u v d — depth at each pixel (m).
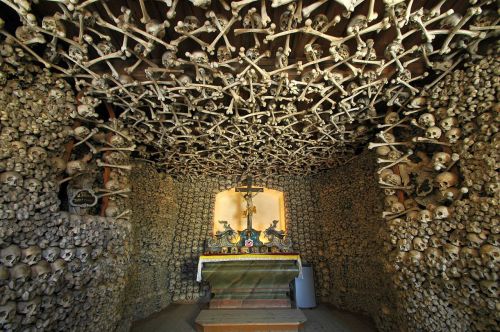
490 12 2.34
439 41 2.76
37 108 2.67
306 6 2.32
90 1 2.09
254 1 2.22
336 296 5.82
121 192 3.88
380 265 4.40
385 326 4.14
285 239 6.14
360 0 2.02
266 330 4.34
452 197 2.86
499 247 2.37
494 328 2.51
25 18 2.18
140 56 2.72
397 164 3.74
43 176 2.67
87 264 3.07
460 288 2.73
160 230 5.91
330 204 6.32
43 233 2.62
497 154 2.42
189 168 6.20
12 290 2.23
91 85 3.07
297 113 3.81
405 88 3.26
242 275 5.28
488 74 2.58
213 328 4.32
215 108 3.67
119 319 3.79
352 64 2.97
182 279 6.29
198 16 2.44
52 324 2.67
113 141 3.78
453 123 2.87
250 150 5.24
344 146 5.01
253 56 2.76
